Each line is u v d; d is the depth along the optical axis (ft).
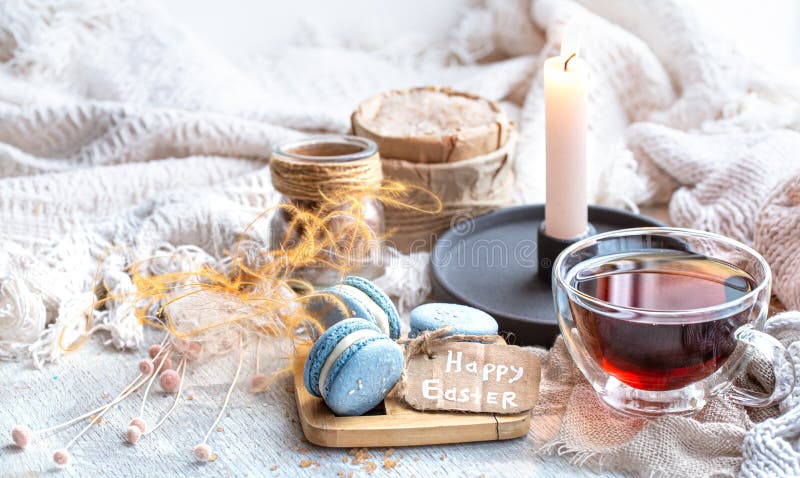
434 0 3.80
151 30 3.37
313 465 2.13
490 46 3.68
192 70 3.29
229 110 3.18
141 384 2.33
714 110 3.22
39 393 2.33
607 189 2.97
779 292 2.47
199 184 3.04
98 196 2.92
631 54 3.32
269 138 3.07
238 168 3.08
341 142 2.63
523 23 3.61
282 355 2.42
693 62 3.27
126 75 3.28
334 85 3.55
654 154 3.00
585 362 2.19
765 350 2.08
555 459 2.14
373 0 3.78
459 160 2.74
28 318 2.41
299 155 2.52
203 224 2.71
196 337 2.40
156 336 2.52
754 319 2.12
